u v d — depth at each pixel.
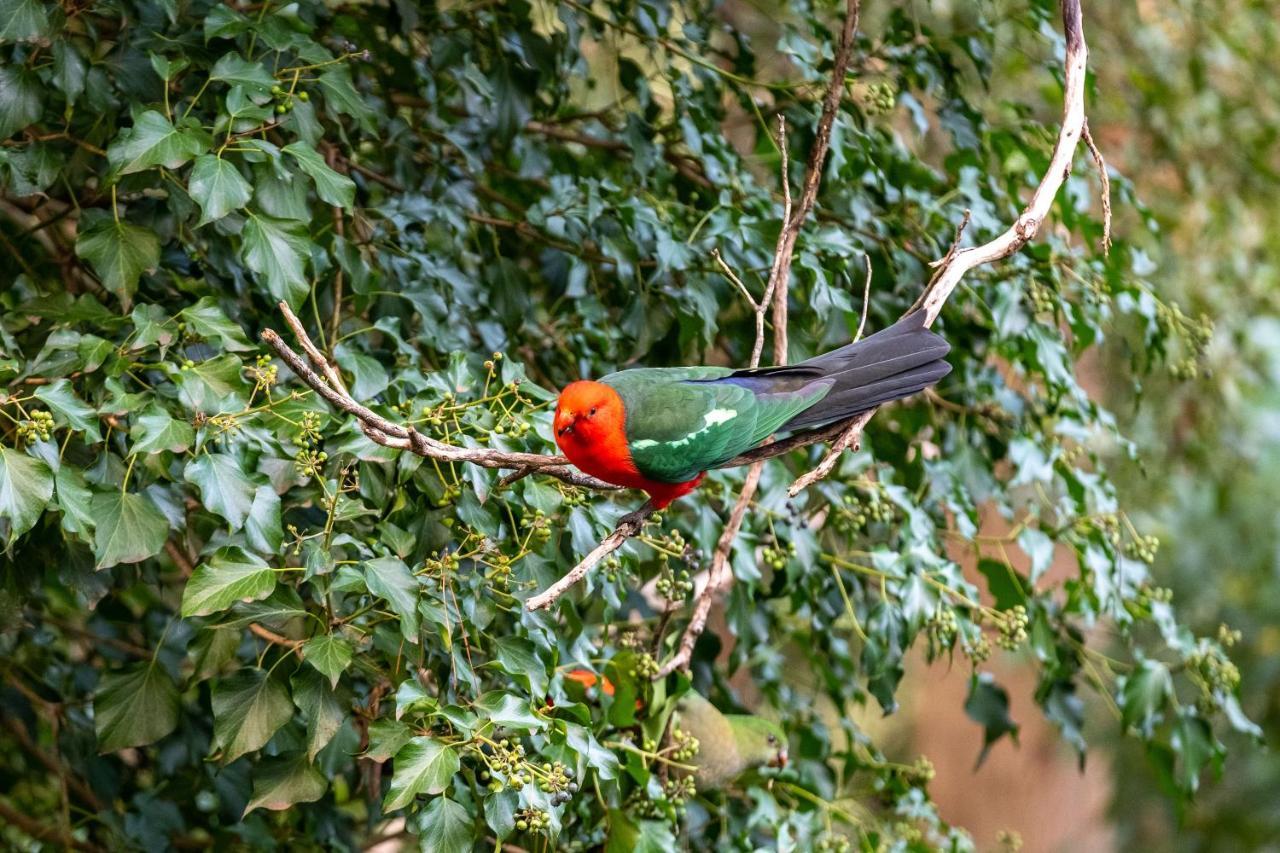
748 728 8.53
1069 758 21.36
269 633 7.09
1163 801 21.11
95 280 9.34
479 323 8.81
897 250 9.70
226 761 6.43
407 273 8.52
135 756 10.02
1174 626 9.92
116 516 6.41
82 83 7.40
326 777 7.08
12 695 9.77
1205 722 9.74
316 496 7.03
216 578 6.25
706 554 8.49
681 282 9.03
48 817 10.55
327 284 8.47
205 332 6.94
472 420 7.21
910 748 21.39
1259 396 17.92
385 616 6.73
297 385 7.61
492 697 6.40
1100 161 7.38
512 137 9.38
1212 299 15.33
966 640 8.90
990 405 10.06
